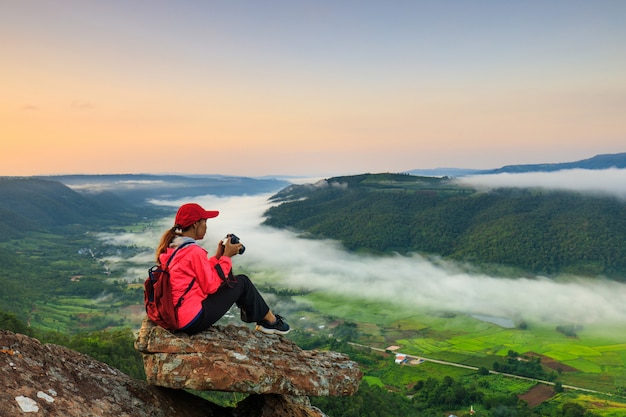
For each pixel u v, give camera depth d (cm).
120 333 7775
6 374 477
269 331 737
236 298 664
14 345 533
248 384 578
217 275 627
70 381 546
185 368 569
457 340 17600
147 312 607
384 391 9994
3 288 18662
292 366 656
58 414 471
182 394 684
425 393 10238
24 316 15775
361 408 6806
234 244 662
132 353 6469
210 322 628
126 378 636
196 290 606
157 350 580
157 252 616
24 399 458
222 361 583
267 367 621
